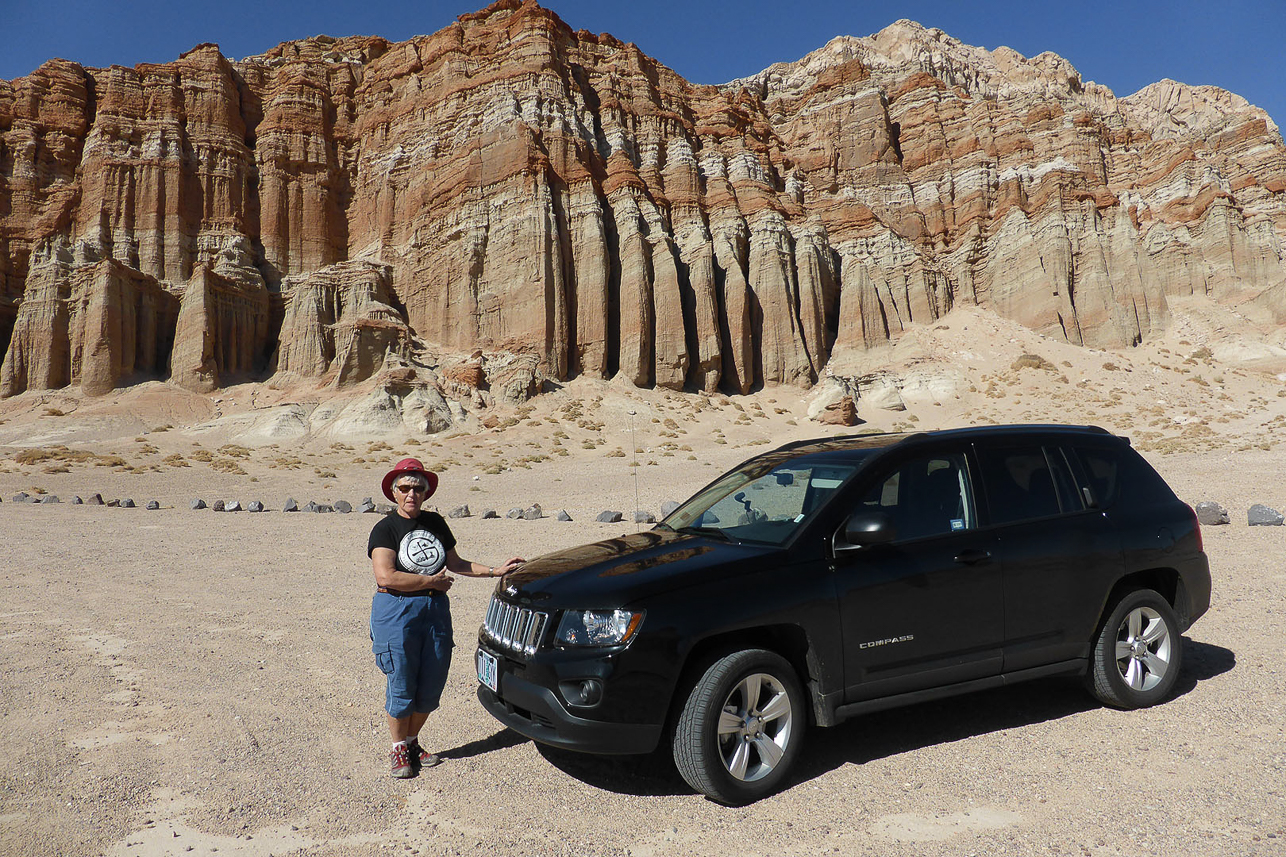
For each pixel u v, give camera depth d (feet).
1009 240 237.04
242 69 242.37
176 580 33.68
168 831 11.41
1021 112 276.82
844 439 17.54
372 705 17.39
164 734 15.61
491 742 15.19
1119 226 236.02
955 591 14.19
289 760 14.23
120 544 45.85
